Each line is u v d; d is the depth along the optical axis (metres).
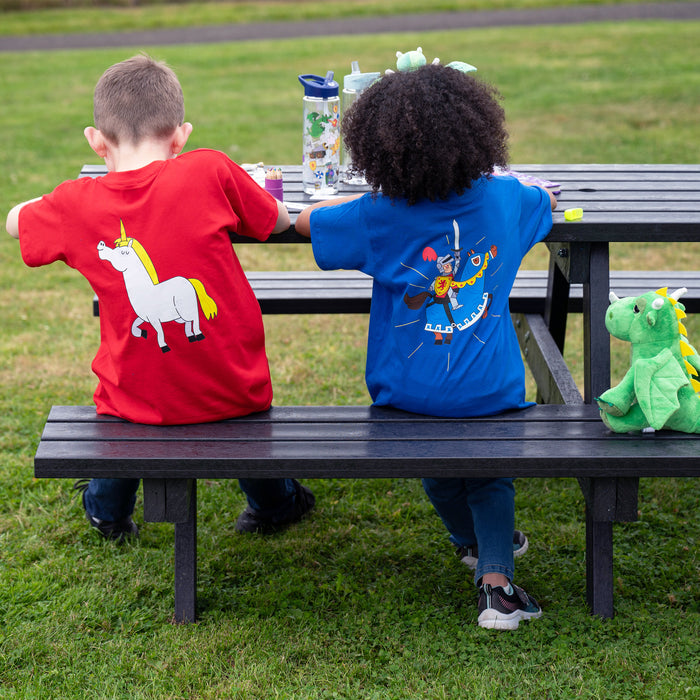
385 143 2.37
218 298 2.51
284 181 3.34
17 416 4.02
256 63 13.90
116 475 2.44
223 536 3.17
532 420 2.68
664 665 2.46
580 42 14.80
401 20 18.50
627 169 3.59
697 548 3.05
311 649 2.54
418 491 3.48
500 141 2.49
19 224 2.48
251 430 2.61
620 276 3.98
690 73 12.04
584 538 3.12
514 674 2.43
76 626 2.66
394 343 2.64
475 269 2.55
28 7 20.42
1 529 3.19
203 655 2.51
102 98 2.57
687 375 2.59
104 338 2.62
